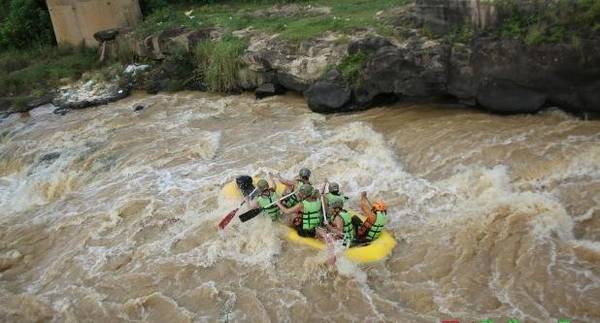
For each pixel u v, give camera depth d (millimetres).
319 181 9562
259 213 8234
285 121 12406
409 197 8805
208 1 20297
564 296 6414
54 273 8008
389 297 6770
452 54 11023
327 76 12297
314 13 16500
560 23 9984
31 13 19469
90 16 17922
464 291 6703
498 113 11070
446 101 12109
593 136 9586
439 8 11430
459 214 8156
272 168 10117
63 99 15609
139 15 18766
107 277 7734
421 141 10414
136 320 6891
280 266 7449
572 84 10195
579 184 8398
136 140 12344
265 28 15211
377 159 9992
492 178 8773
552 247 7199
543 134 9922
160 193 9773
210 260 7777
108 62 17359
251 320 6656
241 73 14336
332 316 6582
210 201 9273
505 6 10484
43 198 10727
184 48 15625
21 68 17922
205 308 6930
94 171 11133
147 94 15797
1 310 7305
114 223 8992
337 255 7250
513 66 10469
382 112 12070
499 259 7133
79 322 6949
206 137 12016
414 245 7625
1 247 8812
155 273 7672
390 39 12109
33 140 13133
